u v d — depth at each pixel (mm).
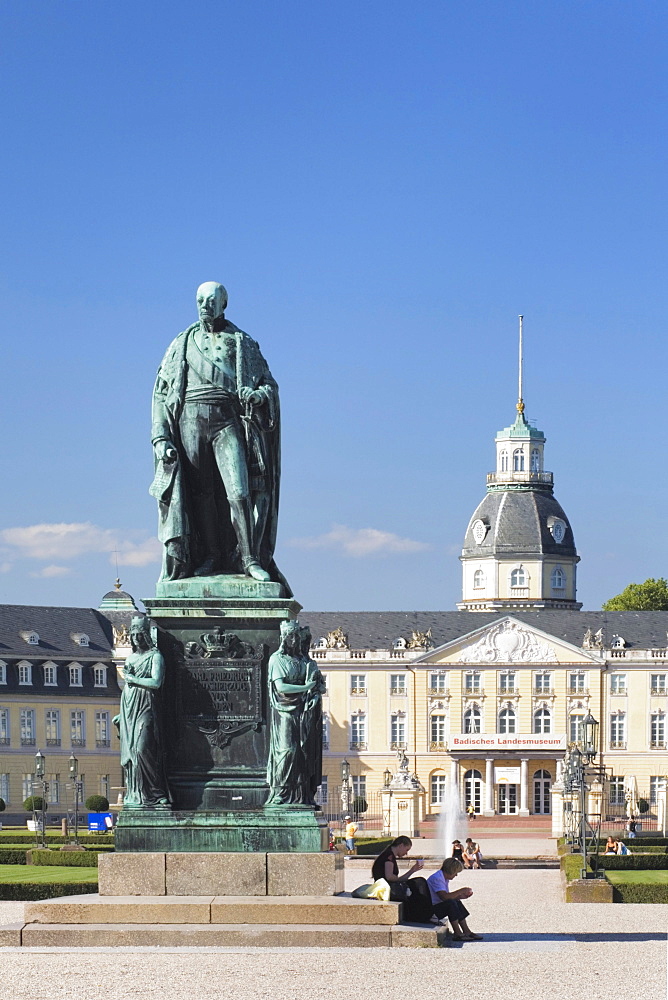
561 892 53625
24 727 145875
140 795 23219
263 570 23984
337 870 23469
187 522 23969
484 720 157875
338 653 159000
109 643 154500
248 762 23469
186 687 23516
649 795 155875
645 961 23938
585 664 157125
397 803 107062
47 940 22297
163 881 22844
